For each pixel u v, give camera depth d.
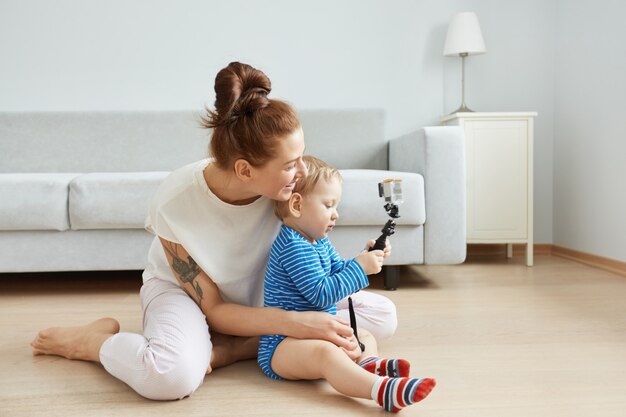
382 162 2.90
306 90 3.07
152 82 3.01
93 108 3.00
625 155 2.44
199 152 2.84
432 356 1.32
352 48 3.06
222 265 1.21
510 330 1.54
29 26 2.96
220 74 1.07
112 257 2.11
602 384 1.13
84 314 1.80
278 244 1.19
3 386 1.17
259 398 1.09
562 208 3.03
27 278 2.46
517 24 3.10
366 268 1.17
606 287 2.12
